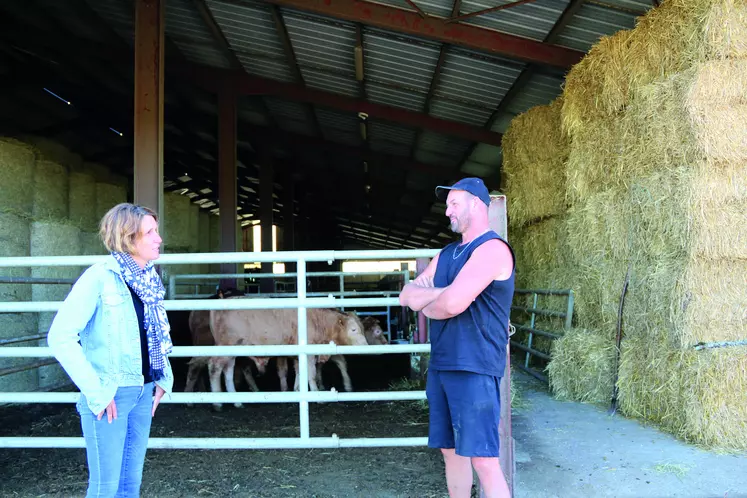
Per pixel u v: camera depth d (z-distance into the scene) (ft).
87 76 38.70
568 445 11.43
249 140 45.21
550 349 19.42
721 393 11.11
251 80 32.60
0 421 14.56
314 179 60.80
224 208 32.22
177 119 45.37
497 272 6.39
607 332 14.93
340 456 11.00
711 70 11.15
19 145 21.35
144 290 6.40
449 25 19.83
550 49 19.86
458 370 6.49
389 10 19.79
